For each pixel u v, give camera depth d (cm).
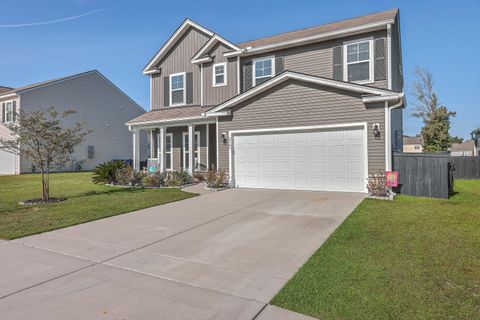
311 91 1120
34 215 805
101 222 739
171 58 1733
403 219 680
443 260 443
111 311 328
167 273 429
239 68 1509
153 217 780
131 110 3316
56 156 1135
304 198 974
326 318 305
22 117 1032
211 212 820
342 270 413
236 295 358
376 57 1228
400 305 323
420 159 1020
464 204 856
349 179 1065
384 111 999
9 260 490
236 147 1289
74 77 2773
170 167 1803
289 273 417
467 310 312
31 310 333
